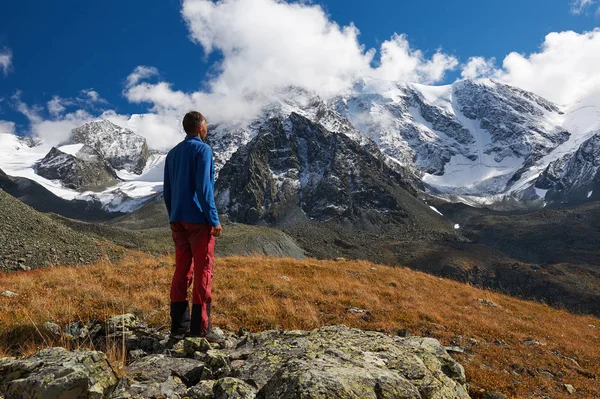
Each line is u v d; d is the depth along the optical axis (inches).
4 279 466.6
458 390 186.1
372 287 660.7
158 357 186.2
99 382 136.3
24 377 130.6
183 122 232.1
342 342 204.2
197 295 219.3
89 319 277.0
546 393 356.2
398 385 138.8
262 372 168.4
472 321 554.3
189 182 217.2
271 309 396.8
